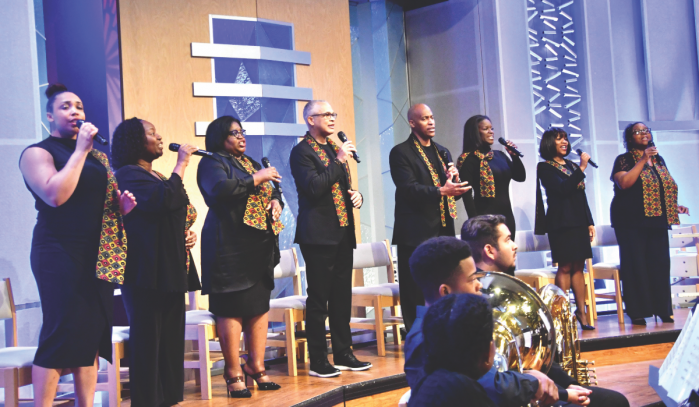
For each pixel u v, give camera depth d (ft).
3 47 12.04
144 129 10.17
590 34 21.99
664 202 16.19
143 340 9.61
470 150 14.79
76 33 14.08
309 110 12.47
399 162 13.12
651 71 23.66
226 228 10.91
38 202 8.18
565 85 21.80
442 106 21.12
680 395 5.06
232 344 10.93
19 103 12.13
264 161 12.00
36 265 8.07
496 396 5.65
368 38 20.74
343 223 12.01
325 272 11.97
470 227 8.36
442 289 6.50
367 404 11.24
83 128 7.85
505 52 20.27
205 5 15.25
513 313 6.33
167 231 9.77
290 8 16.53
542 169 16.07
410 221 12.90
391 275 15.34
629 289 16.25
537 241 17.24
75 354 7.91
